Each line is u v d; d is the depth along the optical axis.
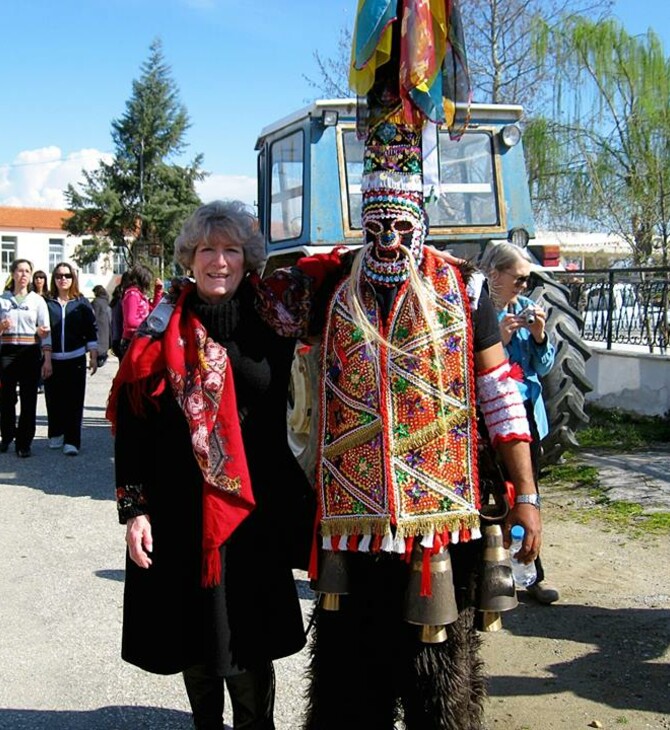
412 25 2.23
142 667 2.44
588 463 7.09
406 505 2.20
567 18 17.34
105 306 14.10
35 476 7.27
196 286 2.48
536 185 18.17
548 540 5.29
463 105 2.42
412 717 2.34
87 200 51.25
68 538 5.48
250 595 2.40
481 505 2.36
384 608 2.32
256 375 2.44
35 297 8.02
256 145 7.28
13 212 57.03
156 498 2.43
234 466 2.34
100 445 8.77
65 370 8.12
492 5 20.14
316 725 2.38
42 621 4.12
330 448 2.31
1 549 5.24
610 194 16.30
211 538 2.31
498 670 3.58
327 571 2.29
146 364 2.36
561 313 5.60
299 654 3.79
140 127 52.12
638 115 15.83
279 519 2.47
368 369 2.25
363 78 2.31
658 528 5.46
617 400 9.49
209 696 2.60
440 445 2.23
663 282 9.16
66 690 3.43
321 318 2.46
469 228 6.16
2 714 3.22
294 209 6.27
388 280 2.27
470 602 2.37
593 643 3.83
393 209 2.28
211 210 2.44
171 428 2.42
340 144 5.85
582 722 3.15
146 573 2.43
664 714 3.20
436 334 2.24
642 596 4.39
